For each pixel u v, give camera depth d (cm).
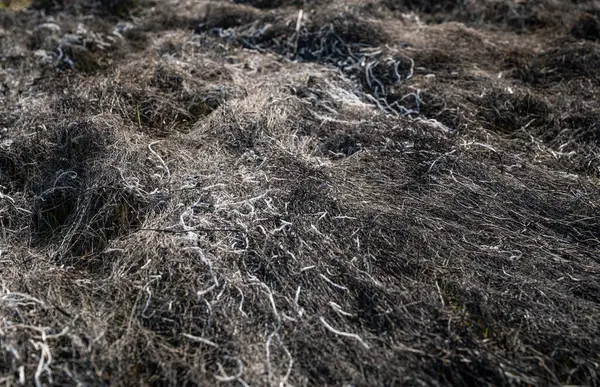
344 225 248
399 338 203
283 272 227
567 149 319
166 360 194
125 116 340
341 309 214
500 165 292
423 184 278
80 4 528
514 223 256
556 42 433
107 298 220
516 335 204
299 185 270
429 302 215
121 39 461
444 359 194
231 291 219
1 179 295
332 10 454
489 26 478
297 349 198
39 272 233
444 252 238
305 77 373
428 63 401
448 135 316
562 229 255
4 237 260
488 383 188
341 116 337
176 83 375
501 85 369
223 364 194
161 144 309
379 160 293
